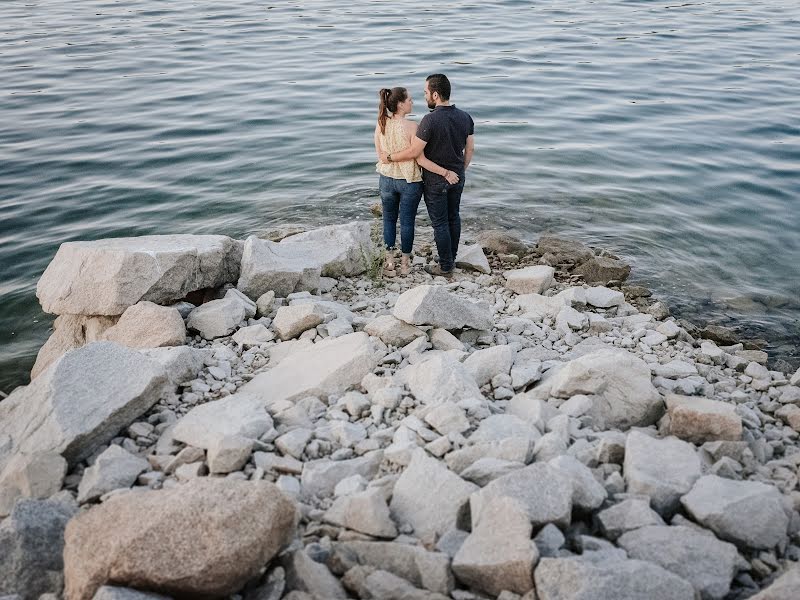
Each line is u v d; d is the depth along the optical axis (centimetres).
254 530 327
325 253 812
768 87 1662
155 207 1056
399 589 328
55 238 965
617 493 404
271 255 739
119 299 644
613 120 1430
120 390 489
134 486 433
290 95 1588
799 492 420
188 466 438
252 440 446
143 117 1451
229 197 1087
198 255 687
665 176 1157
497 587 333
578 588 306
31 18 2588
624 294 821
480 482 408
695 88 1656
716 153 1251
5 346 749
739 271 880
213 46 2088
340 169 1188
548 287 812
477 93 1605
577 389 515
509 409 511
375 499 379
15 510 370
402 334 625
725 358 657
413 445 445
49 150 1276
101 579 318
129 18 2578
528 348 641
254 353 618
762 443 480
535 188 1117
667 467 418
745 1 3064
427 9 2719
